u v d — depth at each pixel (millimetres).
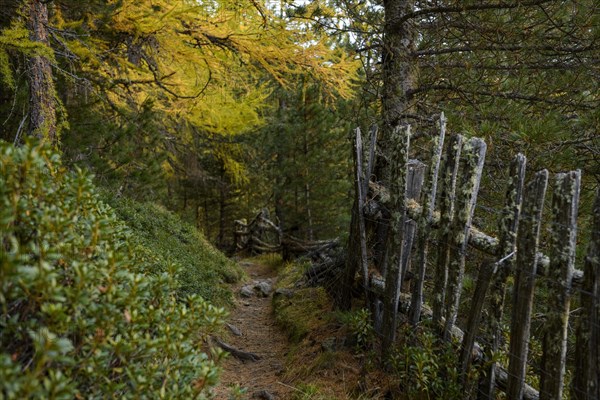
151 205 8406
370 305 3936
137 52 6633
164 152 10352
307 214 13492
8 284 1465
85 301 1629
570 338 3865
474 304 2668
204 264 7348
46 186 1819
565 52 3938
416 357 2867
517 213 2512
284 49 6125
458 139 2893
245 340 5320
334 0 4934
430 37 4762
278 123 13117
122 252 2352
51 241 1748
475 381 2703
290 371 4031
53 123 5023
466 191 2797
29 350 1617
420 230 3178
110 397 1700
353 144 4223
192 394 1903
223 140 13070
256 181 17125
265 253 12938
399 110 4730
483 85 4352
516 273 2396
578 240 3641
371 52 5469
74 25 5078
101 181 7254
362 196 4133
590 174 3783
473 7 3865
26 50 4262
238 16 5820
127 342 1801
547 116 3584
